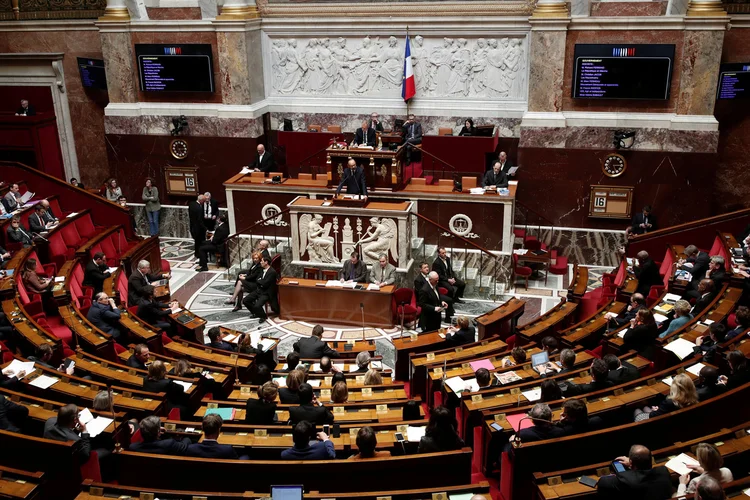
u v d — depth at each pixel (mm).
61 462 6379
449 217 14789
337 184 14898
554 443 6422
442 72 16859
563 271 15609
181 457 6395
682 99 14852
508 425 7090
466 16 16219
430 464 6387
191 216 16188
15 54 18406
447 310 13234
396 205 14039
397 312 13133
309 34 17250
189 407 8305
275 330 13188
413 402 7730
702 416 6930
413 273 14625
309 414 7480
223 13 16656
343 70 17391
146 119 17688
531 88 15477
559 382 8242
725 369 8039
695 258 12281
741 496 5363
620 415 7336
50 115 18766
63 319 10906
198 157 17703
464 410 7801
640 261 12242
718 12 14188
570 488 5816
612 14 15094
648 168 15305
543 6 14922
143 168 18141
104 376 8664
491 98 16781
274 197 15523
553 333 10859
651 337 9180
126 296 12938
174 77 17234
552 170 15789
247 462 6320
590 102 15359
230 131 17297
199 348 10352
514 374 8562
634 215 15617
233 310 13969
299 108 17781
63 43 18359
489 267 14789
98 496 5801
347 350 10844
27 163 19172
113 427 7023
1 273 11742
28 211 15055
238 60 16812
